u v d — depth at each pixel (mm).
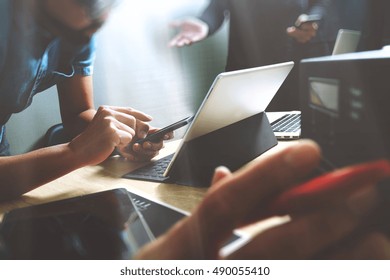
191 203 517
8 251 384
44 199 586
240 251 235
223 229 221
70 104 1019
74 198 542
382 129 416
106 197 532
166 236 248
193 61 2209
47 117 1468
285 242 219
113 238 394
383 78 415
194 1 2127
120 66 1936
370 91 419
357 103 426
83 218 456
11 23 696
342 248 219
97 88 1871
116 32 1892
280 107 1105
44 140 1111
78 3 554
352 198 209
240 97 594
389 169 197
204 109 539
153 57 2049
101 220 446
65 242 393
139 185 621
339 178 200
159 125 2074
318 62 466
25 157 611
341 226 212
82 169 745
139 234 398
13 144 1400
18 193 592
